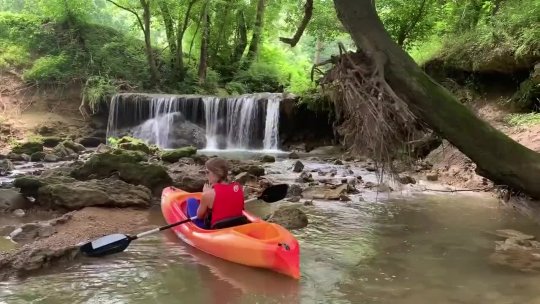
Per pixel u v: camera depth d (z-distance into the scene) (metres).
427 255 5.76
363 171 12.00
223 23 24.14
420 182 10.42
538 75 11.16
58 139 15.84
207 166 6.00
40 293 4.51
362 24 6.71
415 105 6.65
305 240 6.31
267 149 17.81
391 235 6.56
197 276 5.03
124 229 6.57
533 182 6.47
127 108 18.11
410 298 4.53
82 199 7.41
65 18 20.97
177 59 22.12
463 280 4.97
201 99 18.33
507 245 6.11
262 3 24.98
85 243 5.63
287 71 26.80
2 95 17.61
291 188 9.09
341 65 6.66
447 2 15.64
